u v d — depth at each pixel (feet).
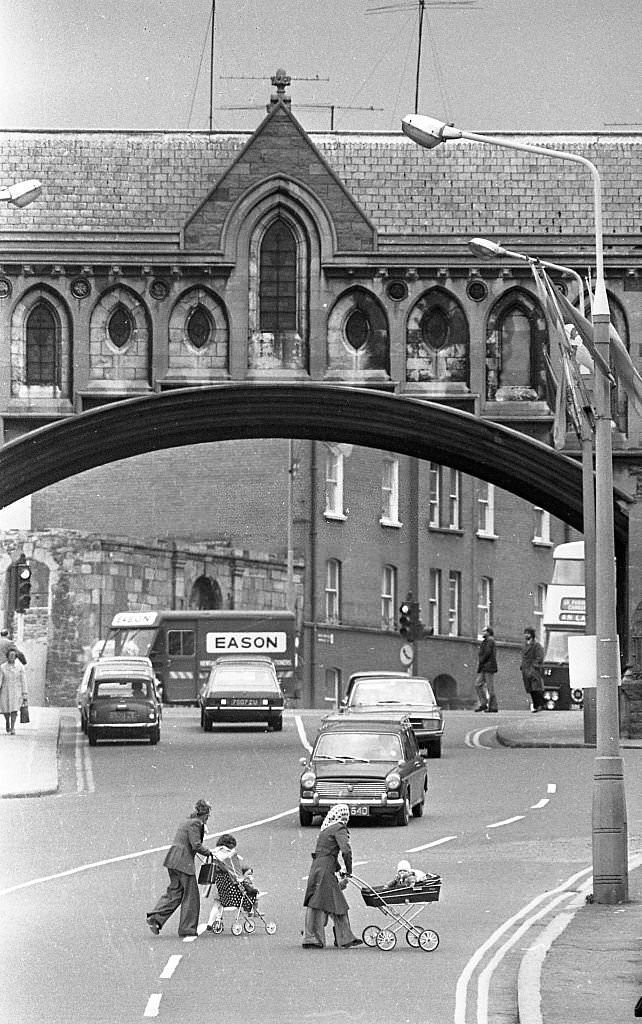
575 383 207.62
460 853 142.41
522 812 169.27
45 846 147.43
